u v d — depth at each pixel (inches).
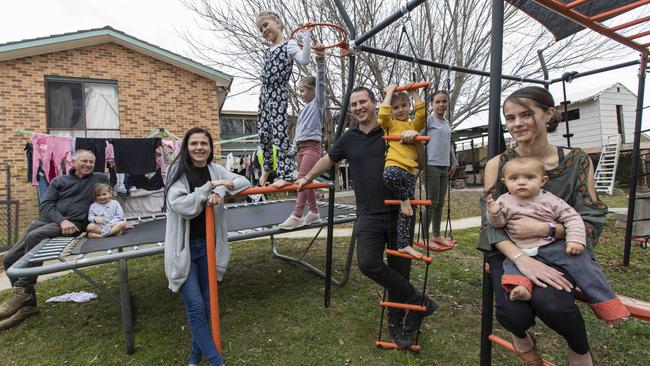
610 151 459.8
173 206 86.0
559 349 98.0
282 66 121.0
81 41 358.0
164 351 105.1
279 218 153.3
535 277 55.3
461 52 323.9
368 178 97.6
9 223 235.6
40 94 350.6
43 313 133.3
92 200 148.3
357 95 99.2
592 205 57.7
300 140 130.4
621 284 142.2
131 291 154.5
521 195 59.4
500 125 70.0
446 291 139.9
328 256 128.5
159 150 300.4
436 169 154.0
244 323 120.0
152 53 389.7
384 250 99.1
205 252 95.7
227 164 407.5
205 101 421.4
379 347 101.8
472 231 242.4
